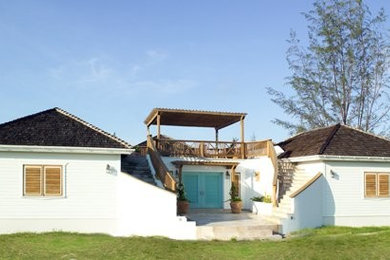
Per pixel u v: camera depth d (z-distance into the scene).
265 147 26.27
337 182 23.81
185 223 19.91
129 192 21.19
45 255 15.52
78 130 22.36
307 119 42.25
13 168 20.62
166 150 27.02
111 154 21.64
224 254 15.92
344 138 26.12
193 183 27.88
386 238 18.62
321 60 41.22
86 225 21.08
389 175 24.83
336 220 23.47
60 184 21.03
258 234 20.33
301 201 22.09
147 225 20.64
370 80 40.44
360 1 39.69
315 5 41.09
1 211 20.38
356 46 40.50
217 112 27.30
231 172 27.38
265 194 26.12
